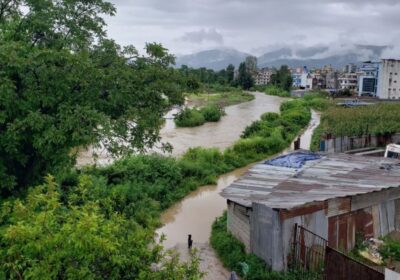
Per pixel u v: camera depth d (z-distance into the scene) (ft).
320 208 42.22
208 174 87.45
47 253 19.08
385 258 42.86
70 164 39.32
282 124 161.48
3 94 30.17
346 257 32.12
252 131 142.10
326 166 56.75
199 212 67.82
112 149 36.88
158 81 40.32
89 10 41.78
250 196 45.11
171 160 83.87
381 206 48.42
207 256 48.96
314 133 138.31
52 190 22.07
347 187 45.98
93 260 19.95
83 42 40.40
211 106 205.16
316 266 40.68
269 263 41.42
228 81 460.55
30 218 20.93
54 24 39.24
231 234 51.08
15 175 36.83
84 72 34.12
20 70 32.30
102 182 64.34
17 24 38.96
